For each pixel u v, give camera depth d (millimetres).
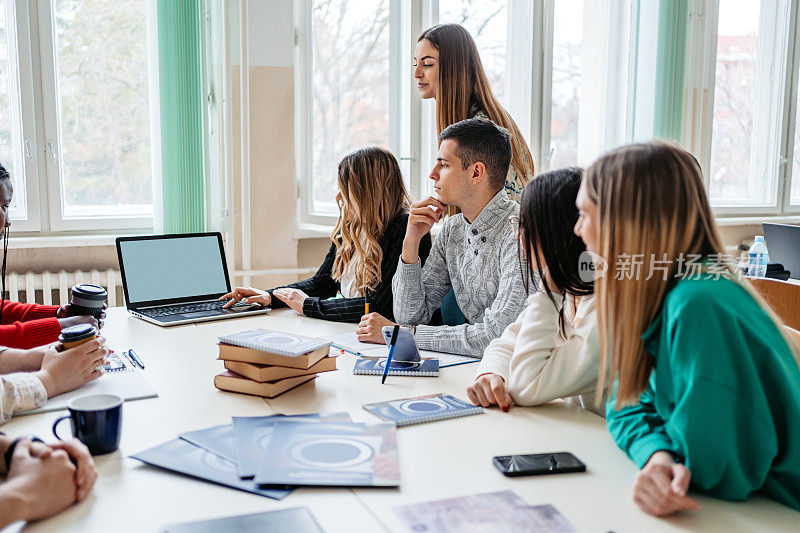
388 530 815
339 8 3264
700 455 867
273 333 1457
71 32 3012
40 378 1283
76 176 3094
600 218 955
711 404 857
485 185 1828
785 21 4344
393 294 2039
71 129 3061
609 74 3914
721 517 860
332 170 3373
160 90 2930
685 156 961
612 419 1082
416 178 3389
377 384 1419
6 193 1705
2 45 2920
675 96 3844
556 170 1285
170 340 1794
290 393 1353
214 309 2148
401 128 3391
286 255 3312
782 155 4457
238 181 3156
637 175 931
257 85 3152
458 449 1074
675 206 923
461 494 915
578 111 3848
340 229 2254
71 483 881
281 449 1038
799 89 4449
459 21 3504
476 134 1814
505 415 1240
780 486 900
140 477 972
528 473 973
